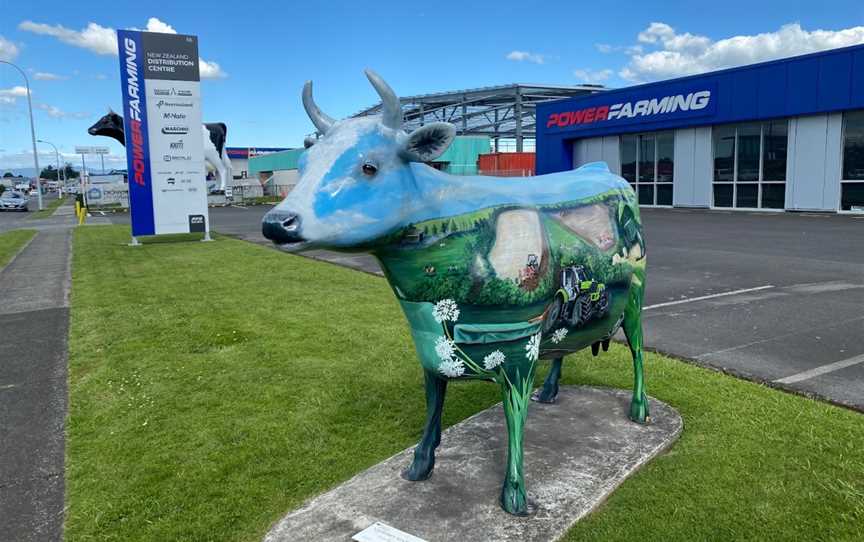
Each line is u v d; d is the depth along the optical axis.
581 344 3.45
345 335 6.54
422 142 2.55
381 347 6.09
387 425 4.27
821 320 6.46
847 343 5.65
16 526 3.22
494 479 3.36
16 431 4.40
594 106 26.44
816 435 3.80
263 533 3.06
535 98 41.94
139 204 16.14
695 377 4.88
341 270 11.06
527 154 36.91
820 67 18.62
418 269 2.73
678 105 22.91
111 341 6.56
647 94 24.03
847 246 11.87
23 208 41.69
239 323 7.16
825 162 19.11
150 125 15.88
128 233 20.14
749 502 3.12
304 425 4.30
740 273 9.41
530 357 2.96
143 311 7.96
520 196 3.01
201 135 16.41
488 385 4.95
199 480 3.59
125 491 3.50
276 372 5.41
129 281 10.48
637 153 25.45
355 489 3.29
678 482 3.33
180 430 4.27
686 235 14.50
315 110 2.81
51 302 8.98
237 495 3.42
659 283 8.84
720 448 3.69
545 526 2.92
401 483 3.33
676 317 6.84
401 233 2.64
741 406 4.29
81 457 3.93
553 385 4.36
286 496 3.40
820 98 18.73
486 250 2.77
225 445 4.03
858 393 4.45
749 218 18.45
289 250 2.41
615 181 3.64
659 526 2.95
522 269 2.82
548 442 3.73
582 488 3.22
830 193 19.11
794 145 19.88
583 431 3.88
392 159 2.57
